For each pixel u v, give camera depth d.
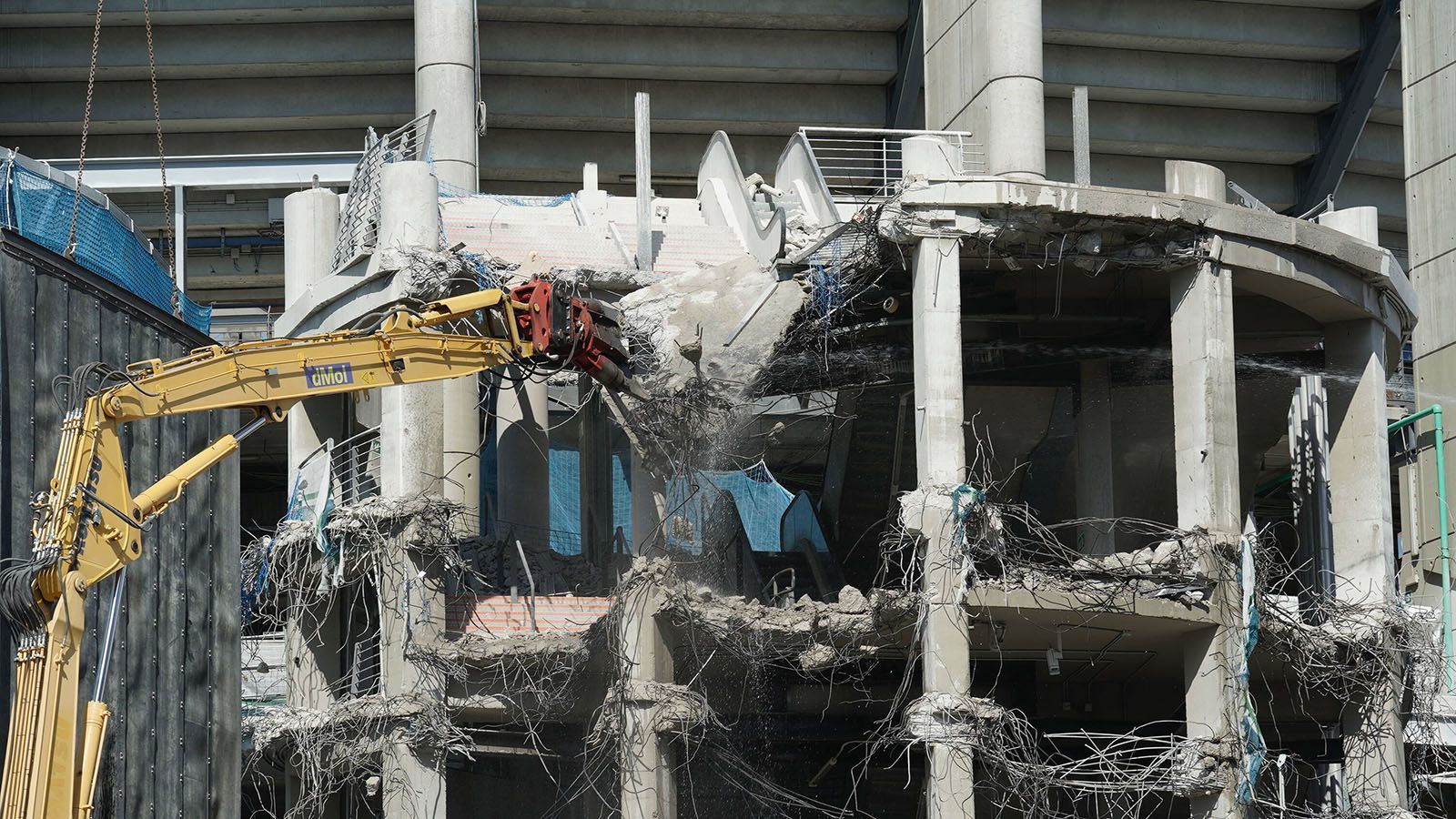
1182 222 58.66
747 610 58.34
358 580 65.62
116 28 91.56
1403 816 60.69
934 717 55.38
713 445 60.25
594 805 61.69
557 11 90.81
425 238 62.53
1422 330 83.88
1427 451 81.25
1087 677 69.50
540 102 94.25
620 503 79.44
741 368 58.72
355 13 90.56
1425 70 85.31
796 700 64.88
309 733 61.19
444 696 59.88
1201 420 59.28
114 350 44.31
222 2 90.25
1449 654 74.00
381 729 59.94
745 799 64.75
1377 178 102.56
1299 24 94.56
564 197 73.94
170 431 47.09
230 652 48.53
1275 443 77.12
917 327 57.56
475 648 59.81
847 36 94.56
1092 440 67.88
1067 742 68.44
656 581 57.62
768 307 58.94
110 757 43.19
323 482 62.69
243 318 94.75
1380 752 62.62
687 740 57.84
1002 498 71.44
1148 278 64.38
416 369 41.56
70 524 35.81
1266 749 60.19
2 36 91.12
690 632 58.72
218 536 48.69
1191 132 97.69
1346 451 66.00
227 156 84.81
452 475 64.44
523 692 60.81
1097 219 58.00
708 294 59.03
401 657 59.97
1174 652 63.78
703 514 62.84
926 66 90.31
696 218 73.12
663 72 93.88
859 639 58.59
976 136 84.69
